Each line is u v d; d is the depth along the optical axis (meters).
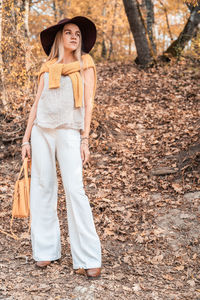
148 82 8.27
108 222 3.77
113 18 15.82
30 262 3.01
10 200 4.39
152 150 5.30
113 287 2.56
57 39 2.91
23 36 6.15
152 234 3.46
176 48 9.65
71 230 2.74
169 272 2.83
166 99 7.25
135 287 2.57
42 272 2.80
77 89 2.71
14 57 5.96
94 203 4.17
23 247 3.32
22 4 6.68
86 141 2.84
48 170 2.84
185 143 5.16
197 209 3.77
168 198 4.09
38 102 2.89
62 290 2.52
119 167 4.98
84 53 3.00
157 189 4.32
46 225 2.91
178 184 4.30
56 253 2.95
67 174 2.72
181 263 2.96
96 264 2.68
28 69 6.03
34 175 2.88
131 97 7.55
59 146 2.76
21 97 6.06
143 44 9.45
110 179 4.77
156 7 16.02
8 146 5.75
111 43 16.36
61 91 2.70
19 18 5.89
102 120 6.14
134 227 3.62
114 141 5.74
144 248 3.25
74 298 2.41
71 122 2.75
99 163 5.22
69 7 16.47
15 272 2.82
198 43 8.55
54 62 2.86
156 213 3.84
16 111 6.16
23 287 2.58
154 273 2.82
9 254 3.18
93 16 16.44
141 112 6.79
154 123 6.25
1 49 5.84
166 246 3.25
